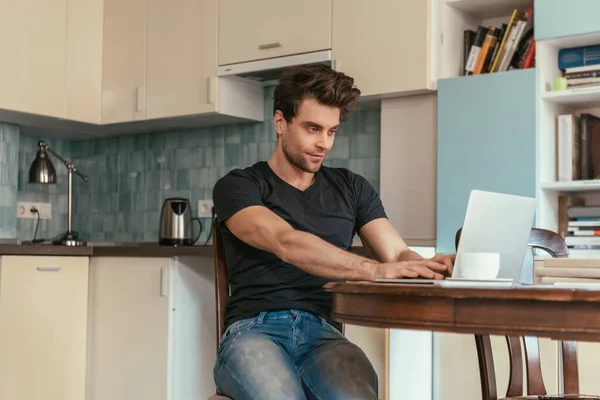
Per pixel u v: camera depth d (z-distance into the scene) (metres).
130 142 4.61
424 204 3.35
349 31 3.45
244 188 2.12
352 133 3.81
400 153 3.43
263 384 1.85
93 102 4.26
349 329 2.77
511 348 2.01
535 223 3.01
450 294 1.43
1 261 3.41
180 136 4.42
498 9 3.42
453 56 3.37
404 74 3.30
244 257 2.14
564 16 2.99
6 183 4.27
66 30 4.16
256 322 2.06
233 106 3.94
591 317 1.32
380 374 2.69
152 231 4.49
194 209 4.33
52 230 4.68
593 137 3.09
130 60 4.18
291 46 3.61
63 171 4.77
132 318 3.52
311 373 1.98
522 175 3.05
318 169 2.24
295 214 2.15
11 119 4.15
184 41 3.98
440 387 2.89
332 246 1.91
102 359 3.62
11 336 3.42
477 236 1.75
